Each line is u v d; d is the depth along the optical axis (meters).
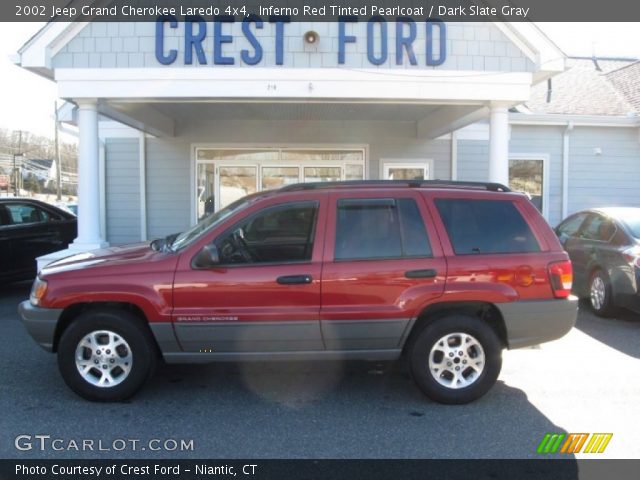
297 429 4.39
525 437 4.27
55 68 8.77
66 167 73.81
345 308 4.72
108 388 4.80
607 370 5.83
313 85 8.74
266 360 4.82
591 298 8.41
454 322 4.81
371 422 4.52
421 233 4.88
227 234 4.81
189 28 8.67
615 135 13.76
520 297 4.85
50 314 4.75
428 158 13.13
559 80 16.28
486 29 8.90
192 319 4.68
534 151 13.66
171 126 12.68
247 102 9.38
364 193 4.96
